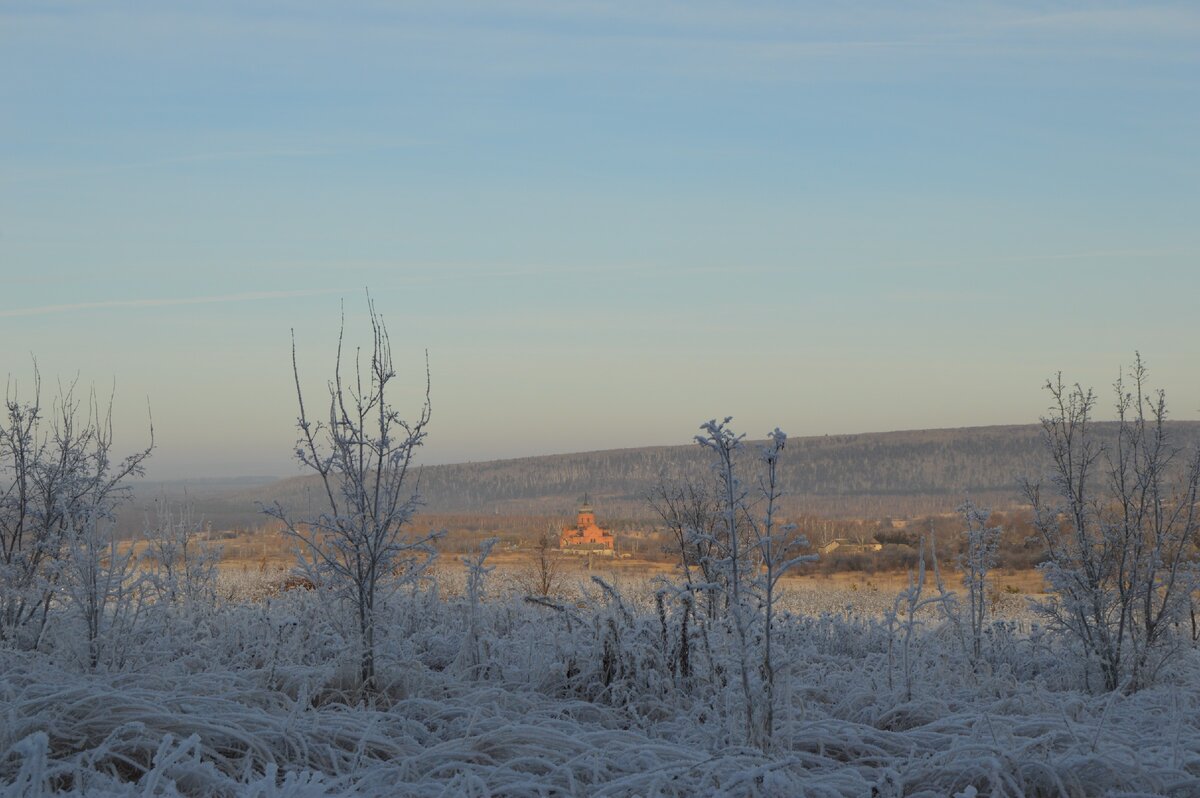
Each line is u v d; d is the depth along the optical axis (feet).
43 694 19.56
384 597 26.53
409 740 20.18
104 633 25.62
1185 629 34.40
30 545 29.19
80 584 25.75
